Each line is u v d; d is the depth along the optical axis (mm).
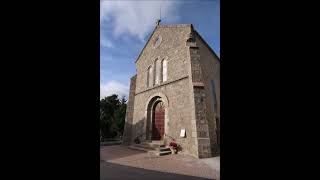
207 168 10094
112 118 28719
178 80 14953
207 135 12906
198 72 13836
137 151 15602
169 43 16328
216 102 17625
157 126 16891
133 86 20188
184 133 13805
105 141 23719
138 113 18891
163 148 14406
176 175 8695
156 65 17484
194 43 14461
